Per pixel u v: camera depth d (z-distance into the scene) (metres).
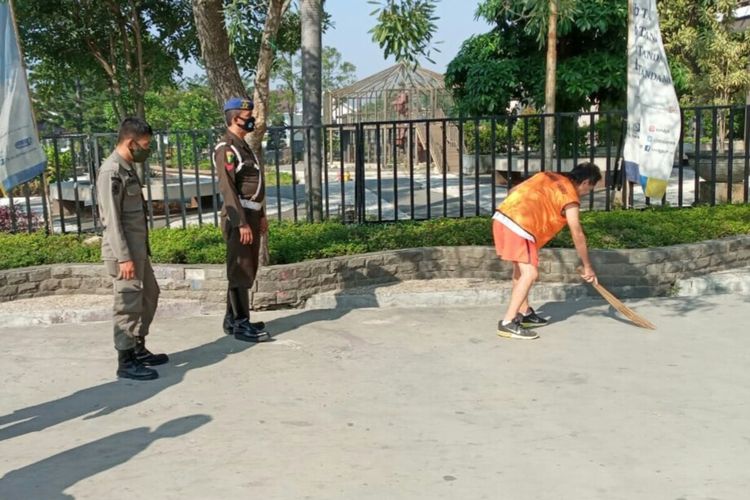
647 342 5.93
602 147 14.91
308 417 4.60
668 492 3.60
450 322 6.62
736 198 10.35
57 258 7.82
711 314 6.62
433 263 7.78
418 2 5.54
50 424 4.58
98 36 12.53
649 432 4.29
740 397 4.78
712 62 15.05
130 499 3.62
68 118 24.61
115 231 5.20
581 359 5.57
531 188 6.08
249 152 6.12
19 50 8.38
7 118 8.37
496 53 14.91
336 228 8.41
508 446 4.14
